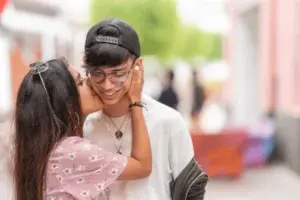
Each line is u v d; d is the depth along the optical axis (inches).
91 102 80.7
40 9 493.0
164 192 83.6
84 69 77.4
